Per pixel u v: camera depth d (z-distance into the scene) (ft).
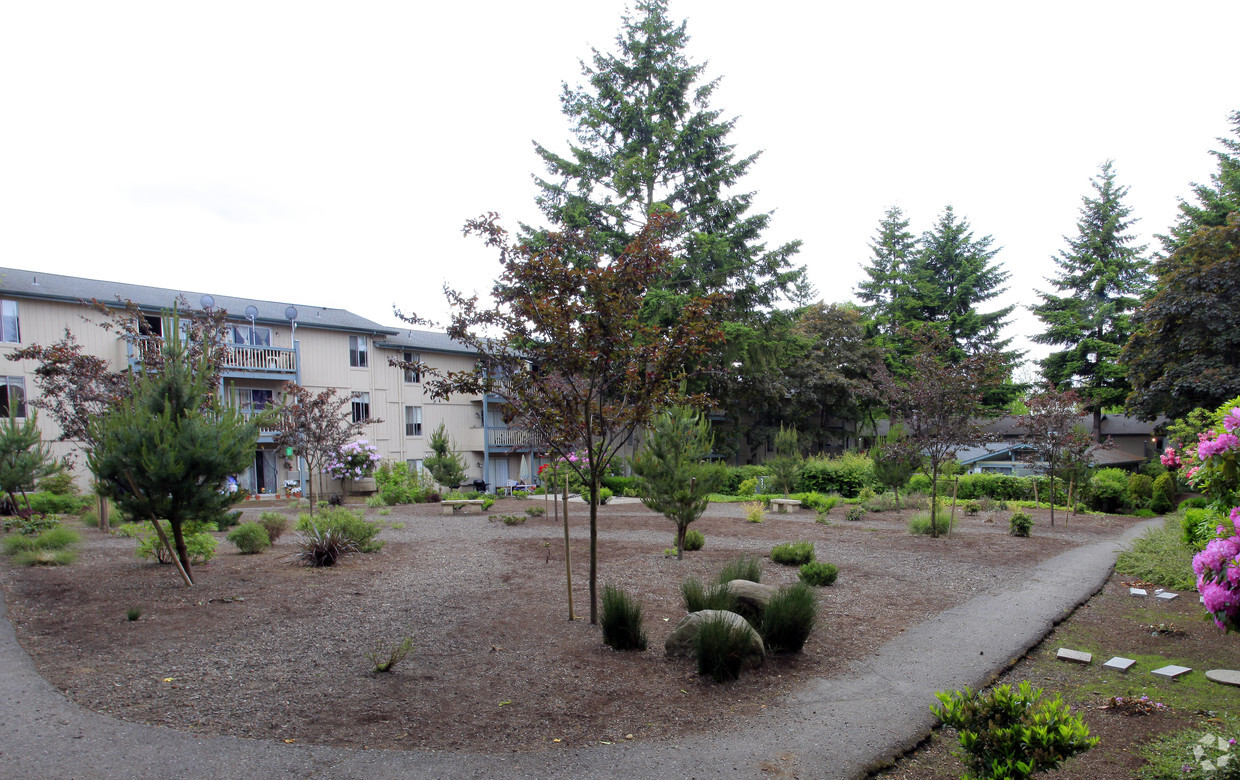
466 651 18.21
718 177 94.58
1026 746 9.96
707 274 88.79
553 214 89.35
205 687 15.43
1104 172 115.14
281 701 14.65
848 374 125.39
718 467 34.09
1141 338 72.38
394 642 18.98
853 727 13.70
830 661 17.83
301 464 84.38
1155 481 73.82
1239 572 12.94
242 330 83.35
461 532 44.75
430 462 80.64
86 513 50.29
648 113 92.22
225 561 32.14
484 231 20.16
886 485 64.08
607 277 19.66
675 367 21.24
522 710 14.32
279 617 21.61
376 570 29.86
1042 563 33.04
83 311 70.74
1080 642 20.22
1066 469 51.70
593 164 91.04
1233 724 13.85
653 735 13.21
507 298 20.21
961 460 99.25
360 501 69.41
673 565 31.53
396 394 98.07
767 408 125.08
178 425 26.50
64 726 13.23
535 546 37.73
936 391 40.75
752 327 96.78
